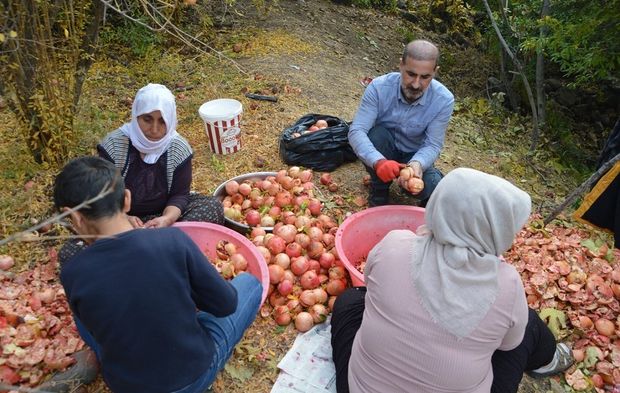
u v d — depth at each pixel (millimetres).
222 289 1965
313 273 2957
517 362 2213
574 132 6641
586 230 3936
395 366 1943
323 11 7613
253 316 2459
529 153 5391
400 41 7766
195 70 5375
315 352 2656
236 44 5957
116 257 1717
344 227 3158
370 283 2074
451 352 1849
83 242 2680
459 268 1811
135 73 5254
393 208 3326
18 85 3258
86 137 3947
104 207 1742
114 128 4305
